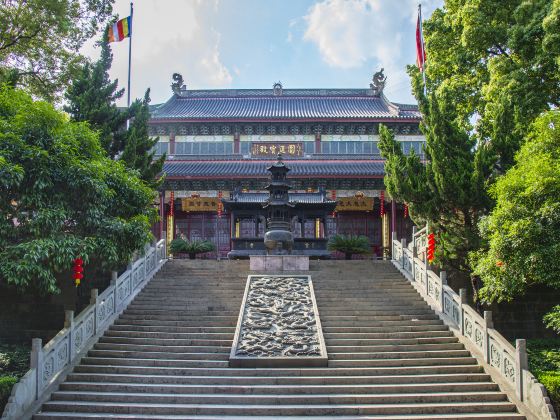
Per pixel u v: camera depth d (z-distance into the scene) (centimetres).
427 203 2297
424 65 3416
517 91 2514
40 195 1756
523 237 1664
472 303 2434
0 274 1780
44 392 1549
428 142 2361
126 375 1656
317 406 1505
